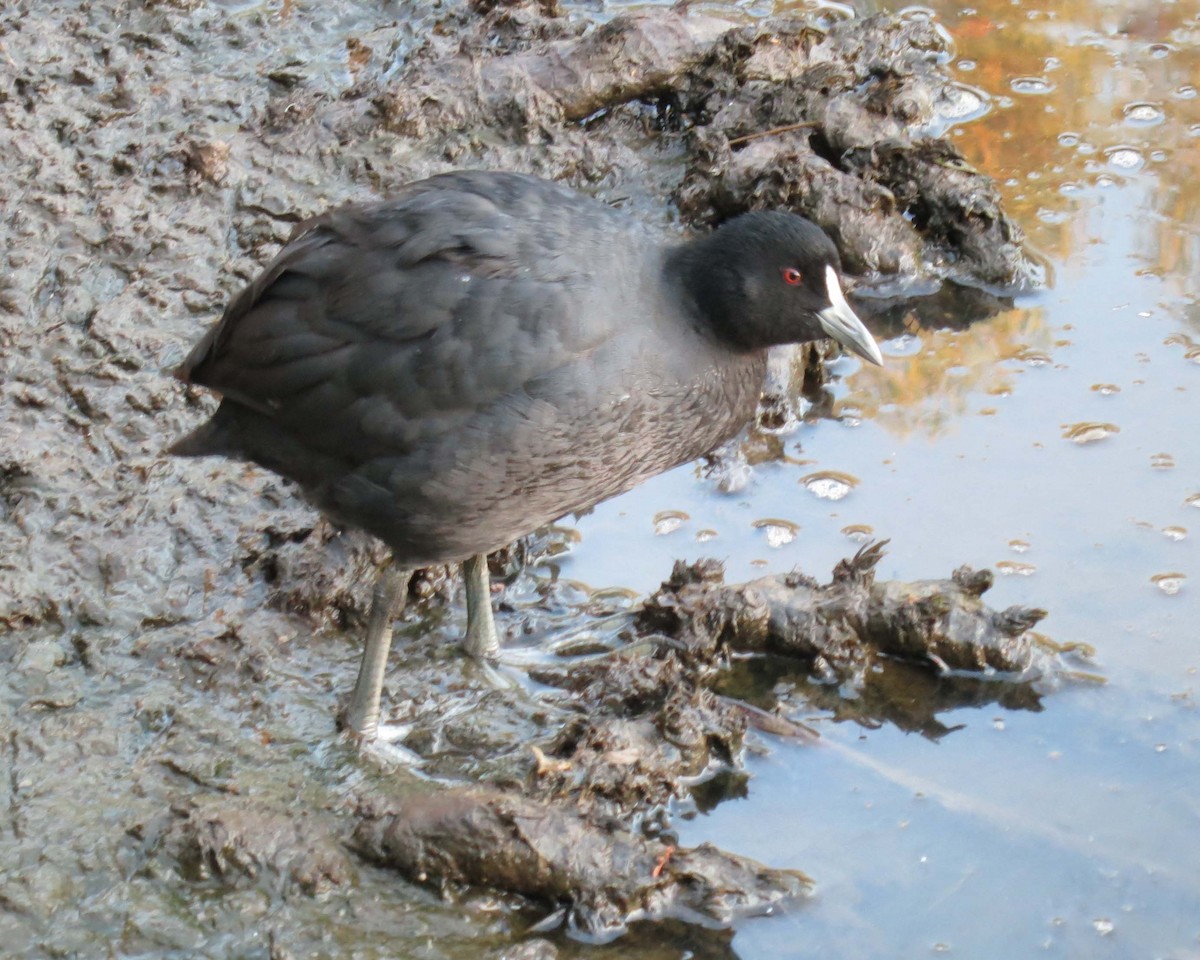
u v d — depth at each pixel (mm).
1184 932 7512
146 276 11164
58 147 12125
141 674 8672
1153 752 8461
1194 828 8023
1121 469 10195
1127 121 13258
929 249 12180
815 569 9617
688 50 13281
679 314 8414
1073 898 7680
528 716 8703
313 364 7969
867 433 10680
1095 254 12008
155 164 11984
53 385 10352
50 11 13500
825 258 8578
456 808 7605
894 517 9969
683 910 7586
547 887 7535
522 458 7996
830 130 12727
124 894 7480
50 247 11320
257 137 12375
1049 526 9812
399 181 12219
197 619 9031
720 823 8117
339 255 8094
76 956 7211
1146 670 8891
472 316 7844
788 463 10477
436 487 7992
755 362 8953
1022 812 8148
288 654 8953
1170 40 14227
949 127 13242
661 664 8695
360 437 7996
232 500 9695
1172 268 11844
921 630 8953
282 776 8164
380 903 7535
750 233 8492
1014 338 11414
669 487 10336
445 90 12742
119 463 9859
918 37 14016
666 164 12875
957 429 10633
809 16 14375
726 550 9828
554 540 9969
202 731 8367
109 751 8219
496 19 13727
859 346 8602
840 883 7766
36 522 9430
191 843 7570
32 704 8422
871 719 8797
